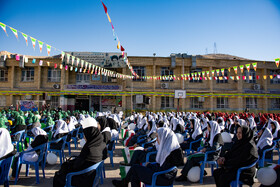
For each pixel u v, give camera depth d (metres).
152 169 4.24
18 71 26.77
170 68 27.02
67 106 26.75
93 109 26.78
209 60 27.16
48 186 5.14
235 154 4.38
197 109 27.19
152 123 7.90
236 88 27.52
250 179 4.25
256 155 4.26
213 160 5.69
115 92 26.06
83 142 7.63
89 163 3.93
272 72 28.62
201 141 7.80
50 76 26.73
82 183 3.79
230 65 27.30
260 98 28.19
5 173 4.41
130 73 26.31
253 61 27.64
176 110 26.84
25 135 9.12
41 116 15.77
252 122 11.41
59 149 6.86
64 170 4.07
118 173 6.29
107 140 6.42
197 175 5.47
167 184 3.89
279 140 7.88
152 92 26.34
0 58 25.78
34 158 5.32
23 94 26.34
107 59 25.25
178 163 3.95
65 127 7.12
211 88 26.86
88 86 25.91
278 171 3.93
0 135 4.40
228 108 27.53
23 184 5.25
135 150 5.56
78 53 24.98
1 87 26.55
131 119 16.66
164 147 4.04
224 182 4.24
